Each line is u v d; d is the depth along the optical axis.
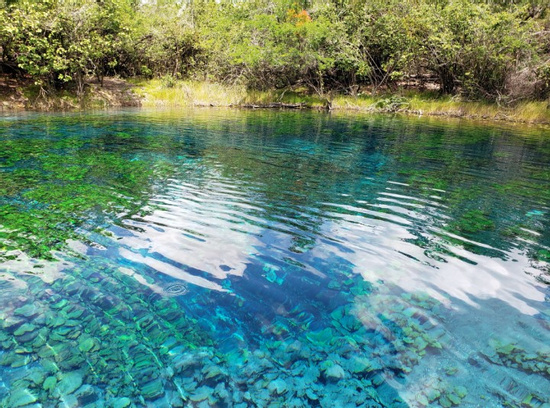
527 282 3.56
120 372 2.37
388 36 22.94
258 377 2.38
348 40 24.00
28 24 16.56
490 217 5.20
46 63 18.14
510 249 4.24
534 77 19.08
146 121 14.24
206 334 2.75
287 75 26.30
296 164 8.04
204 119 15.50
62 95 19.45
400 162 8.50
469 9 20.09
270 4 26.41
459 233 4.63
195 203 5.42
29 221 4.59
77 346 2.57
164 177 6.73
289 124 14.67
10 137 10.08
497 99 20.25
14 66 19.28
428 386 2.34
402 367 2.49
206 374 2.39
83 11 18.17
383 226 4.79
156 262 3.71
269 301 3.16
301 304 3.14
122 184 6.23
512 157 9.25
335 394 2.26
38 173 6.75
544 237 4.58
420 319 2.98
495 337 2.79
